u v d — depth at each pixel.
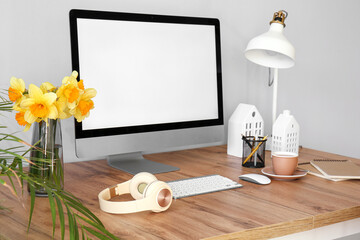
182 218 1.05
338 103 2.57
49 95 1.04
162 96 1.55
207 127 1.68
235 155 1.74
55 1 1.56
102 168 1.54
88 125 1.38
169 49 1.56
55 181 1.18
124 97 1.46
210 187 1.29
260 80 2.17
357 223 1.25
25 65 1.53
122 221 1.03
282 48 1.60
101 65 1.41
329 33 2.47
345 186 1.36
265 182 1.35
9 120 1.52
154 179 1.16
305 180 1.42
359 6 2.60
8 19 1.49
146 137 1.52
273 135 1.74
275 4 2.19
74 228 0.83
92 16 1.38
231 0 2.02
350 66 2.60
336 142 2.60
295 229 1.07
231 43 2.05
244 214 1.09
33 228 0.97
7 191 1.23
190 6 1.89
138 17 1.48
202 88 1.66
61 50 1.60
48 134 1.16
